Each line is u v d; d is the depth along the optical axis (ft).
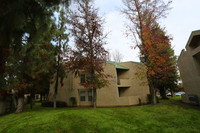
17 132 21.76
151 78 42.83
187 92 46.83
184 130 19.99
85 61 37.37
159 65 40.06
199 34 34.71
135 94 55.36
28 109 51.49
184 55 46.60
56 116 29.91
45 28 10.59
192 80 42.22
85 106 53.01
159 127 21.86
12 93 49.08
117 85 50.08
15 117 35.04
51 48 42.88
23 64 15.19
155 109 35.22
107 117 28.35
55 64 47.09
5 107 48.47
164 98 70.28
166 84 66.39
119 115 30.22
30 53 14.80
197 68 38.09
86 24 40.47
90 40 40.29
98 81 38.01
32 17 9.34
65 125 23.88
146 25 42.55
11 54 11.23
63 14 45.01
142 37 41.39
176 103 46.50
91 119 26.63
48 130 21.95
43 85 48.65
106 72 52.85
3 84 20.61
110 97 49.37
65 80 62.34
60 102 57.77
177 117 26.53
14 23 5.81
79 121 25.76
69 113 31.89
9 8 5.63
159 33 42.14
